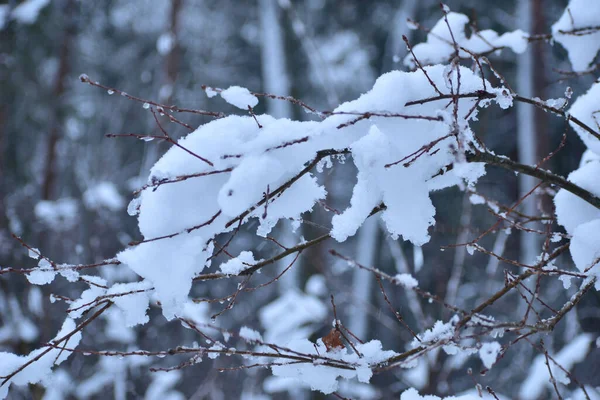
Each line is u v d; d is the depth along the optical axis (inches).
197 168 75.9
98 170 374.3
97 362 279.1
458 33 128.2
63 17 452.1
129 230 326.3
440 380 217.8
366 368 89.0
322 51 505.0
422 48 129.1
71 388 259.1
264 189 73.8
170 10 379.9
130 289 82.2
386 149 80.7
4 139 386.0
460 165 71.0
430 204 82.6
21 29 388.8
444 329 93.9
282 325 269.3
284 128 76.3
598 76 167.2
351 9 544.7
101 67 546.9
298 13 493.7
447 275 353.1
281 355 88.2
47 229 316.5
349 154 82.3
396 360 92.9
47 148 420.5
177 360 330.0
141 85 520.7
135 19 583.2
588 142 112.5
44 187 414.6
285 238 387.2
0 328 257.9
